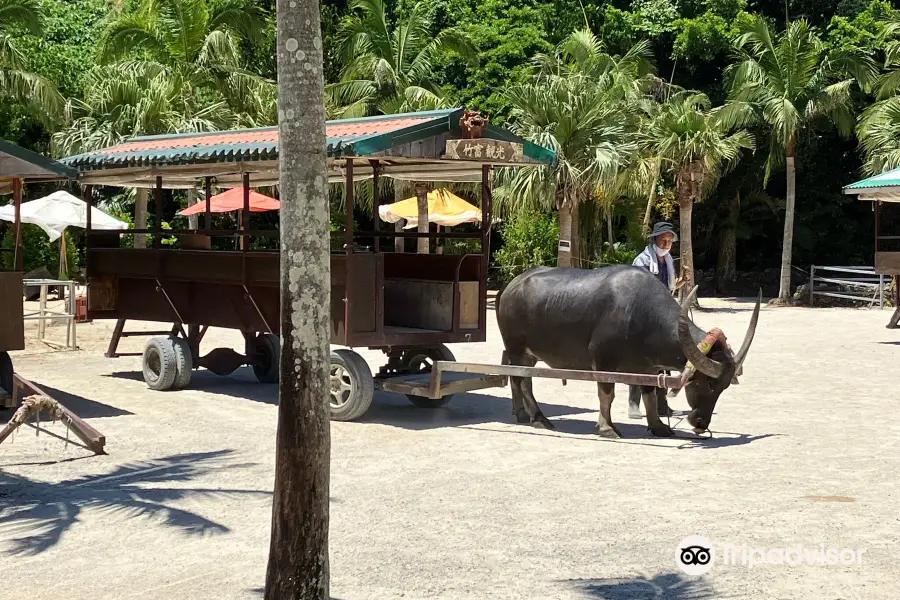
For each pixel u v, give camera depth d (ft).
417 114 39.24
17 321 40.01
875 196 71.05
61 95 98.63
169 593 20.04
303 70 18.43
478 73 121.80
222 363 47.96
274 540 18.66
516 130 88.94
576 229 101.45
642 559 21.68
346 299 37.42
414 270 43.96
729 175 124.26
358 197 102.06
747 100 104.73
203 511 25.72
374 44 106.93
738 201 126.21
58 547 22.93
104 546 23.02
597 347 34.76
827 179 128.88
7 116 109.70
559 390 46.26
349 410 37.96
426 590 20.03
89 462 31.19
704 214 127.95
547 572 20.98
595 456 31.81
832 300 106.93
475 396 45.44
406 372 42.47
